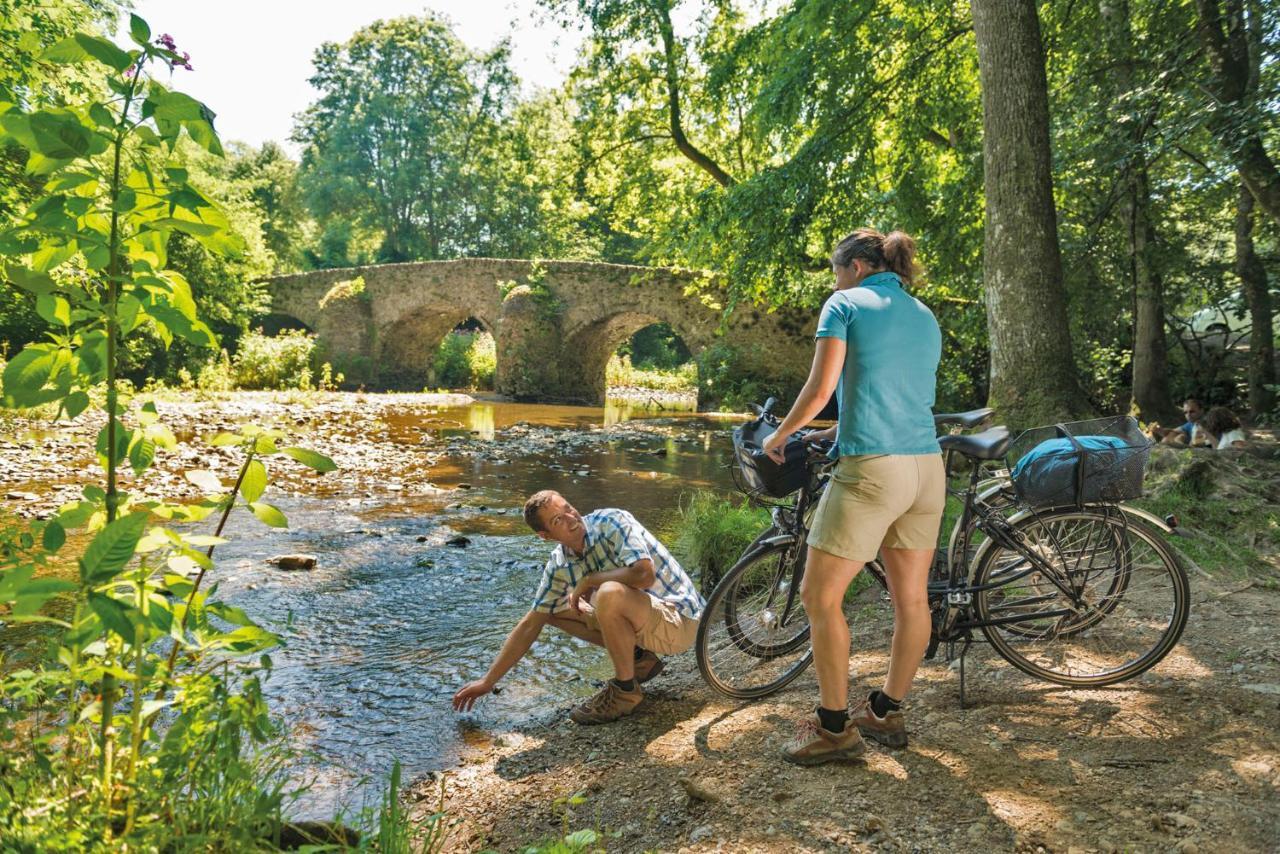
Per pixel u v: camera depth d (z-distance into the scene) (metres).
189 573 1.81
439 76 49.97
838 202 12.95
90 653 1.77
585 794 2.73
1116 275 13.64
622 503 8.91
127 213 1.78
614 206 22.38
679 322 26.14
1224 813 2.28
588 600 3.40
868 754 2.79
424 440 14.35
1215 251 17.02
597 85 19.91
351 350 33.41
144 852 1.65
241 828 1.79
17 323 19.88
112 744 1.83
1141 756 2.64
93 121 1.70
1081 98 10.45
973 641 3.49
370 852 2.12
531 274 29.16
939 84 13.20
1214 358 18.81
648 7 18.16
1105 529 3.22
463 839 2.52
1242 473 5.95
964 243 12.58
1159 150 8.65
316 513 7.93
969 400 19.42
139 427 1.84
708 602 3.37
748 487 3.42
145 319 1.78
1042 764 2.64
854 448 2.60
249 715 1.84
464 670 4.04
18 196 9.95
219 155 1.79
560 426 18.59
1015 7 7.43
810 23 12.59
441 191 50.03
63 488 8.18
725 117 18.80
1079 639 3.55
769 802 2.54
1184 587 3.15
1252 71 9.30
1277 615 3.87
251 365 26.03
